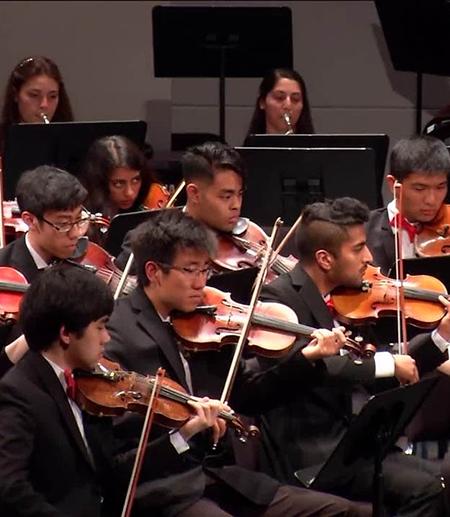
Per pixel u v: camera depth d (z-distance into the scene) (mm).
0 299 14102
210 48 23078
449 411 15320
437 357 14891
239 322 13773
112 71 24875
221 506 13359
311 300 14328
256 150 18219
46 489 11570
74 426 11680
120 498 12320
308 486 13102
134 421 12570
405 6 23078
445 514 13930
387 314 14891
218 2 25641
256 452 14047
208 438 13273
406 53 23719
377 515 13109
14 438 11375
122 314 13148
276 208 18406
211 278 14727
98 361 12070
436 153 16875
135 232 13406
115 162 18109
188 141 24375
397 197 16078
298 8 25953
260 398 13711
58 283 11633
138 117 25078
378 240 17281
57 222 14477
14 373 11664
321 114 26141
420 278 15633
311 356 13586
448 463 14141
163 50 23109
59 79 21078
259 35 22969
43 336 11648
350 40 26062
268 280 16359
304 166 18188
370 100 26141
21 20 24531
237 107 26062
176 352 13047
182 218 13367
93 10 24719
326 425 14094
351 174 18141
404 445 17156
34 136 18844
